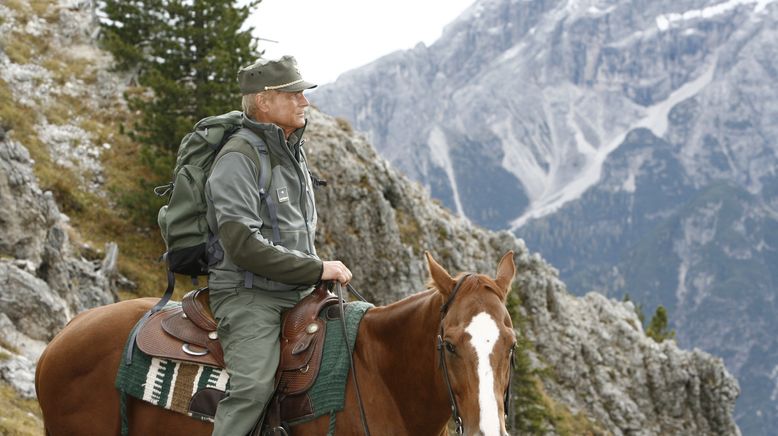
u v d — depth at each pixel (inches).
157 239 1137.4
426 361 176.9
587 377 1953.7
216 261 186.5
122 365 189.5
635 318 2316.7
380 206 1467.8
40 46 1475.1
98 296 856.9
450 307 167.8
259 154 185.8
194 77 1218.6
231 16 1194.6
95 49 1517.0
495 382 154.7
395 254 1459.2
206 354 185.8
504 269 176.9
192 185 187.8
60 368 194.7
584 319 2108.8
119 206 1166.3
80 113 1346.0
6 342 667.4
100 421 191.9
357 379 182.9
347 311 191.2
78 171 1202.6
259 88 192.1
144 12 1349.7
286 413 181.9
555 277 2127.2
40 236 810.2
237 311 183.5
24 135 1211.2
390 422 181.3
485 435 150.0
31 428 549.0
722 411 2069.4
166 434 187.2
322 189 1414.9
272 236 184.4
